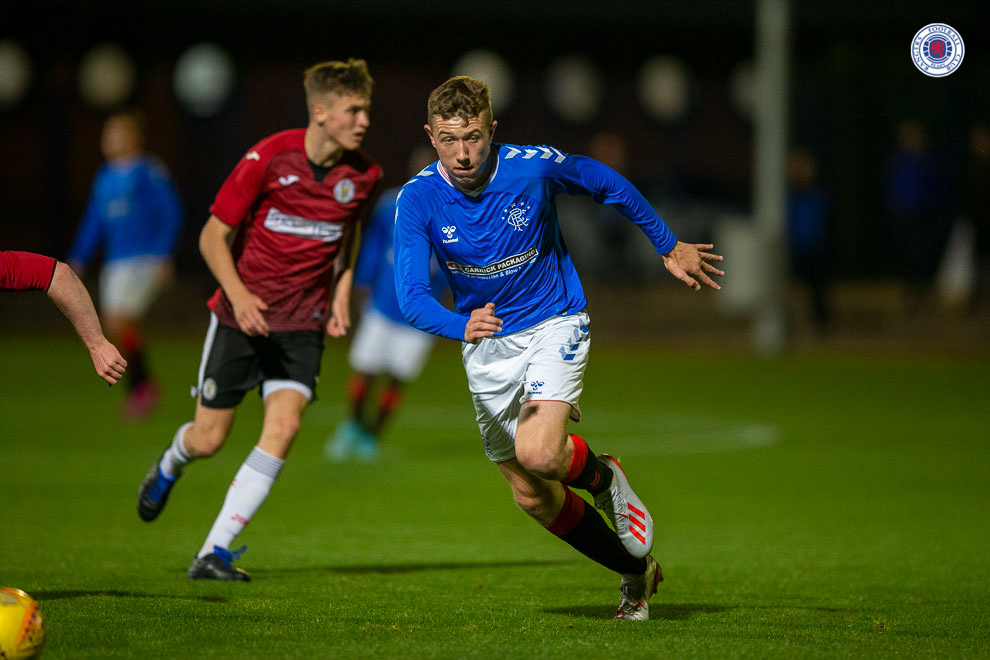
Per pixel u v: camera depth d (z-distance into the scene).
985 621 17.94
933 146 100.56
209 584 20.11
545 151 17.31
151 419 45.28
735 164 114.69
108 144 44.94
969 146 99.00
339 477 34.62
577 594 19.86
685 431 43.31
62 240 101.81
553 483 17.28
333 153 21.34
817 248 72.50
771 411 48.19
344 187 21.48
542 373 17.05
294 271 21.59
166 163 102.50
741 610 18.61
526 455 16.44
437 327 16.38
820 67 100.69
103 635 15.88
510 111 110.50
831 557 24.12
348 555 23.98
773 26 68.44
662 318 83.12
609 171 17.58
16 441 39.88
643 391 54.22
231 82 97.12
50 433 41.66
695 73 100.12
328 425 45.84
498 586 20.62
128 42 94.75
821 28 94.94
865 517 28.84
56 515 27.98
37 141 101.00
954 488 32.78
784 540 26.06
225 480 33.91
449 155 16.31
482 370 17.64
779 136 68.62
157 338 75.69
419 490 32.56
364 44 96.56
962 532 26.97
